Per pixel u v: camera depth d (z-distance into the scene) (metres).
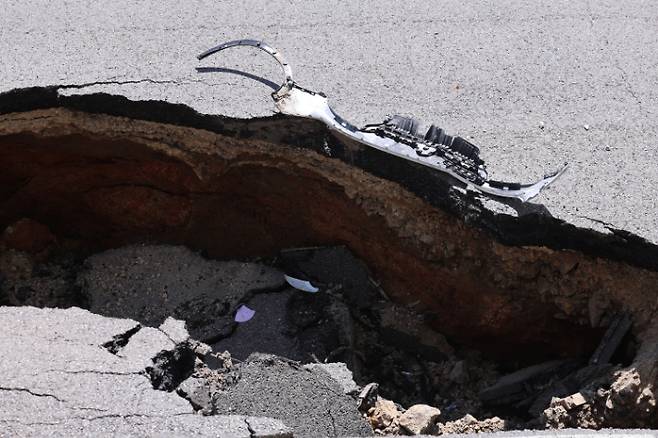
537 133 7.70
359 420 6.34
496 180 7.21
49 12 8.99
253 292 7.76
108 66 8.09
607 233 6.73
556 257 6.97
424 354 7.62
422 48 8.61
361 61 8.41
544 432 5.72
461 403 7.30
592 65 8.44
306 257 7.91
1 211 8.52
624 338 6.82
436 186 7.13
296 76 8.16
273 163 7.63
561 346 7.42
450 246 7.32
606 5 9.24
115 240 8.57
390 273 7.79
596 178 7.23
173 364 6.32
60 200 8.45
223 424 5.62
